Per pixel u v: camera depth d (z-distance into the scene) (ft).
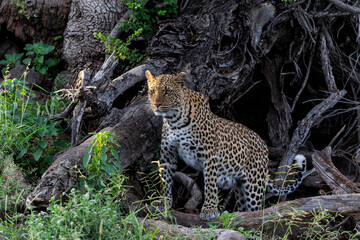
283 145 46.47
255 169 36.68
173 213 31.83
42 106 37.45
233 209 40.75
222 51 41.52
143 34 44.39
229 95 42.52
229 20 41.83
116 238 24.25
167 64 40.81
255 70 47.93
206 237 25.03
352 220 31.86
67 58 45.21
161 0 44.98
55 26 46.34
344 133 50.01
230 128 35.55
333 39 47.62
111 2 44.65
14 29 46.73
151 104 31.78
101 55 44.91
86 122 41.24
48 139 36.81
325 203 29.99
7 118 32.89
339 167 46.11
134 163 38.22
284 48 46.50
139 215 30.81
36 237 22.65
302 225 31.09
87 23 44.60
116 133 34.17
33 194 27.17
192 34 41.78
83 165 27.84
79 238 21.91
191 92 32.96
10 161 30.94
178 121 31.86
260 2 42.32
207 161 32.76
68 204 24.40
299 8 43.47
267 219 29.81
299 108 51.96
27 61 45.34
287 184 41.88
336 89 44.98
